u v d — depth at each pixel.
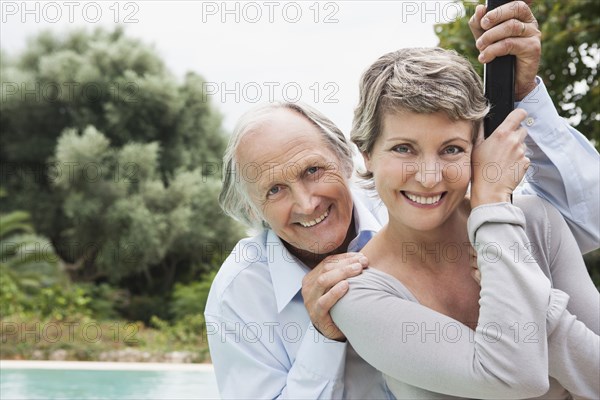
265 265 1.79
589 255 5.55
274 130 1.50
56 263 14.29
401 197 1.23
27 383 7.43
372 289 1.30
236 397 1.73
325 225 1.56
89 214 15.38
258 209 1.59
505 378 1.15
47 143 17.11
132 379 7.88
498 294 1.17
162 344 10.63
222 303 1.78
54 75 16.86
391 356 1.24
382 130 1.23
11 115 16.91
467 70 1.21
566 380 1.23
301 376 1.54
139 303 14.55
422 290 1.32
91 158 15.59
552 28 6.05
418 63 1.20
